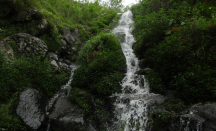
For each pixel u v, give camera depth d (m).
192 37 6.32
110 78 7.16
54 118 5.46
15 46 6.97
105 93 6.79
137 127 5.22
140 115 5.38
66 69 8.76
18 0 7.79
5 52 6.40
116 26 18.55
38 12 8.69
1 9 7.65
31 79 6.52
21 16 8.08
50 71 7.43
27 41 7.35
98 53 8.02
